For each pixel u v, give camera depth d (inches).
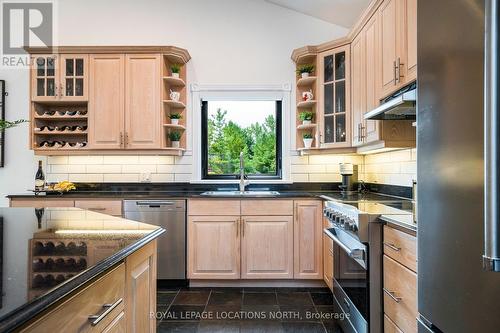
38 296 24.1
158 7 140.6
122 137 124.7
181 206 114.2
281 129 140.8
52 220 58.5
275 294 108.2
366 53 101.7
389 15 84.4
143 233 46.4
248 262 112.8
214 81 138.5
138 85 125.0
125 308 40.9
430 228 42.4
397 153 106.1
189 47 139.4
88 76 125.5
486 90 27.9
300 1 130.6
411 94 62.1
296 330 83.6
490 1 27.5
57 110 134.4
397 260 57.7
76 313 29.8
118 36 140.6
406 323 53.9
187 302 101.6
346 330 77.6
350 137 114.9
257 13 139.7
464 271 34.9
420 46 45.6
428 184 43.0
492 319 30.8
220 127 142.9
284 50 138.8
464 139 34.8
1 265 31.4
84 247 38.5
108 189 136.9
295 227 113.1
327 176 137.2
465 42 34.6
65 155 132.0
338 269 85.7
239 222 113.0
